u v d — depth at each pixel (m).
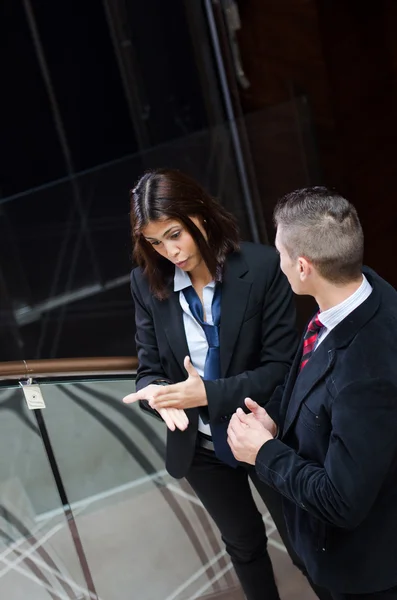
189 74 5.81
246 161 5.73
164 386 2.40
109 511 3.16
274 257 2.49
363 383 1.91
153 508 3.18
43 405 2.93
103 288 6.28
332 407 1.96
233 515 2.76
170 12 5.60
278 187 5.83
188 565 3.20
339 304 2.00
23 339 6.39
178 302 2.49
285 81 5.59
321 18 5.39
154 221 2.28
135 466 3.13
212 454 2.62
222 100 5.77
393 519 2.08
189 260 2.36
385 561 2.10
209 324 2.47
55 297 6.29
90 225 6.07
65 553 3.14
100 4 5.84
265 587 2.93
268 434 2.19
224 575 3.19
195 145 5.78
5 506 3.12
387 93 5.71
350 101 5.68
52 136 6.47
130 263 6.20
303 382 2.07
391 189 6.00
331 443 1.96
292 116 5.58
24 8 6.02
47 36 6.12
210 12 5.43
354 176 5.90
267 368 2.48
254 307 2.46
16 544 3.12
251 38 5.54
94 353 6.46
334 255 1.93
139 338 2.62
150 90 6.04
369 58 5.59
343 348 1.98
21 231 6.10
